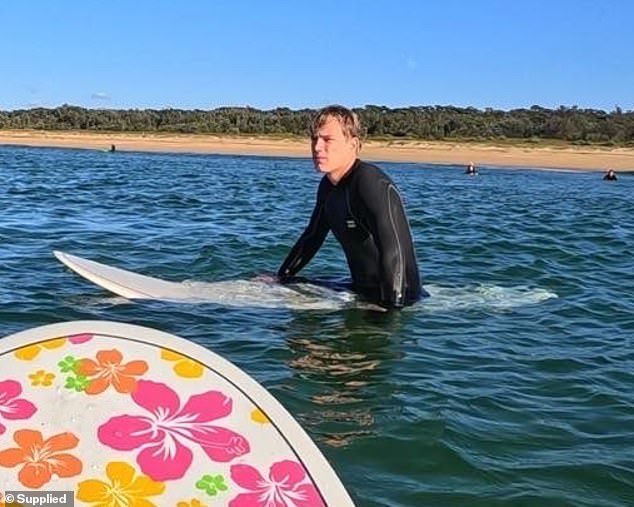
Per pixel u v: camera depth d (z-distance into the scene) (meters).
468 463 3.29
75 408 2.31
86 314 5.64
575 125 77.06
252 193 19.02
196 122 84.94
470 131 77.62
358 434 3.55
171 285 6.48
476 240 10.61
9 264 7.50
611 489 3.12
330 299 6.20
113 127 85.50
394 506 2.89
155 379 2.44
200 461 2.19
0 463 2.12
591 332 5.65
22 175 23.03
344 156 6.29
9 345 2.51
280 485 2.17
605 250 10.08
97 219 11.77
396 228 6.15
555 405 4.07
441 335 5.39
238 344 5.00
